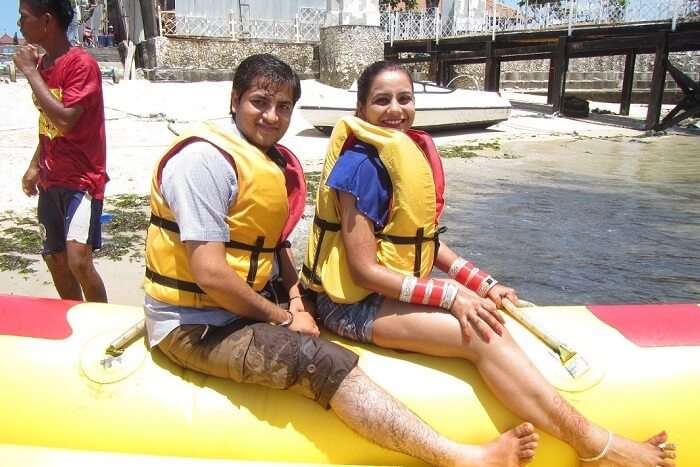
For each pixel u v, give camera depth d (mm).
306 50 23609
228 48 22516
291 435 2508
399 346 2666
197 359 2520
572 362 2654
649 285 6020
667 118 18500
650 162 13531
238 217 2445
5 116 14508
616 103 30328
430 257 2775
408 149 2596
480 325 2500
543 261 6672
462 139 16875
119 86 19516
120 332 2787
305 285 2916
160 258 2498
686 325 2865
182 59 21859
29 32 3525
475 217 8492
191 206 2336
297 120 17531
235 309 2430
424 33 25422
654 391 2637
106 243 6844
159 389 2574
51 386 2609
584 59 33344
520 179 11391
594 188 10609
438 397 2572
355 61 21609
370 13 21750
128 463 2393
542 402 2436
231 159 2416
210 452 2508
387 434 2375
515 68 34188
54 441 2561
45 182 3746
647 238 7590
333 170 2609
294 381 2416
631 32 19109
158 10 21797
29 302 2988
